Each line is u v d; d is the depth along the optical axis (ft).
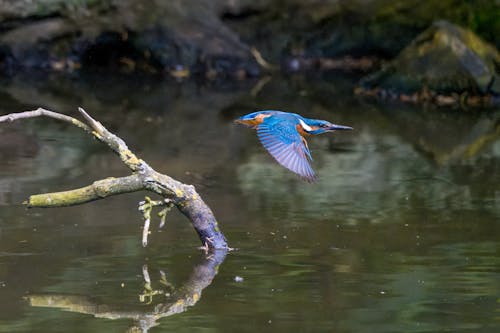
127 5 72.33
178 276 25.93
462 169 41.60
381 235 30.45
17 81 65.98
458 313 23.25
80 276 25.86
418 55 63.00
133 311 23.18
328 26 75.15
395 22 73.82
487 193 36.78
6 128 49.49
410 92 62.59
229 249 28.60
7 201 34.09
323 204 34.73
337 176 39.86
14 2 70.95
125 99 59.88
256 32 75.15
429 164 42.63
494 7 69.31
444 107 59.47
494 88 61.87
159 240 29.55
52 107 55.88
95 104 57.67
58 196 27.35
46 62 72.84
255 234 30.35
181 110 56.44
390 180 39.27
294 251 28.50
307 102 59.67
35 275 25.90
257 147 46.16
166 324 22.29
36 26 72.13
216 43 71.87
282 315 22.93
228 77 70.74
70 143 45.85
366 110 57.52
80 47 72.64
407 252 28.50
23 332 21.76
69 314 22.86
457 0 71.46
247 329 22.02
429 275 26.16
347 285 25.29
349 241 29.66
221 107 57.77
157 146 45.78
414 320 22.66
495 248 28.91
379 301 24.07
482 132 50.83
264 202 34.88
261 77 71.10
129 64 73.26
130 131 49.49
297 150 22.93
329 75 72.23
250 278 25.82
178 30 71.72
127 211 33.09
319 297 24.29
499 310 23.38
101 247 28.66
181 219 32.19
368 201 35.35
